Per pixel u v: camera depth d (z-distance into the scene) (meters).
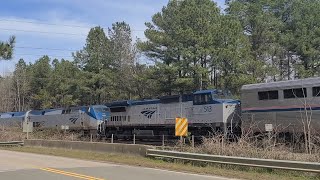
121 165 20.19
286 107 26.67
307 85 25.67
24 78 108.06
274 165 15.99
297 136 24.86
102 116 46.00
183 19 51.59
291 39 57.72
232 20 52.62
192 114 34.88
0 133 43.50
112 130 44.81
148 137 39.69
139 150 23.22
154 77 53.97
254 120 28.47
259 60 54.53
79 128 48.62
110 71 71.44
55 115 53.75
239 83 47.47
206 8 52.41
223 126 32.03
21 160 22.78
